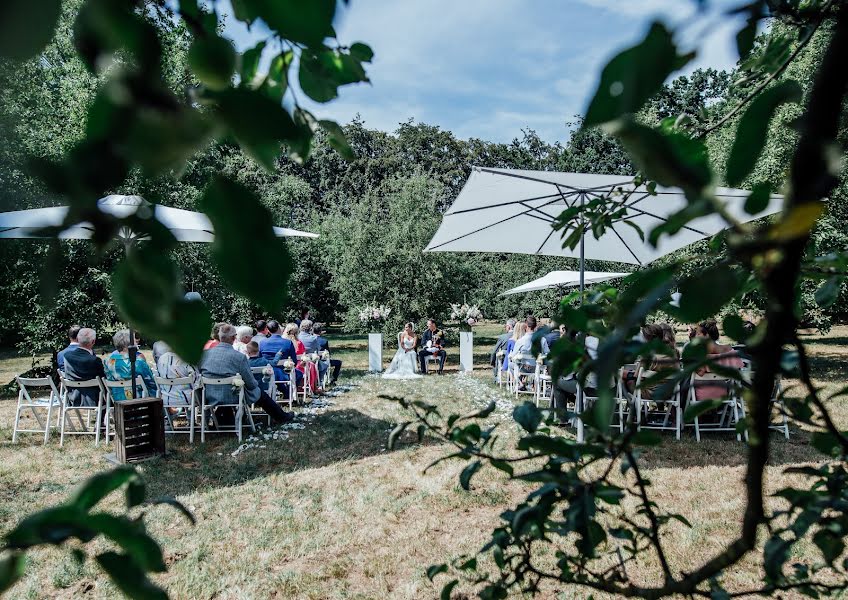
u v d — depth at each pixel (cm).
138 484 42
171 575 395
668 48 28
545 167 3014
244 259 30
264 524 475
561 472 93
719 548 409
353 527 471
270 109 31
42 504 523
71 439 741
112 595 369
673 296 49
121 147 26
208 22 38
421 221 1859
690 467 593
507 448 632
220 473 604
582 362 81
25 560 31
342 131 60
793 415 95
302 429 793
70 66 712
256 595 375
